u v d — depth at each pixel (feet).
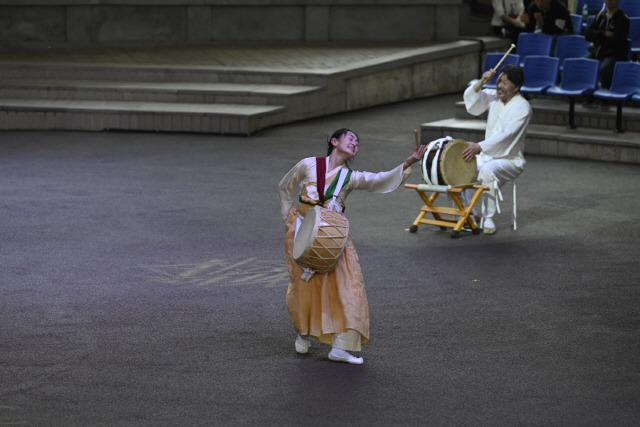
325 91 164.55
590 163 129.90
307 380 58.44
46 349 63.26
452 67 187.01
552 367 60.64
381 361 61.82
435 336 66.54
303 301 61.62
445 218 100.42
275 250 89.15
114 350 63.26
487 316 70.79
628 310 72.13
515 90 98.37
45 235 93.40
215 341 65.31
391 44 193.57
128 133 153.69
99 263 84.17
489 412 53.52
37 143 144.66
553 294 76.02
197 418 52.49
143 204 106.73
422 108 172.35
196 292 76.28
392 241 92.53
